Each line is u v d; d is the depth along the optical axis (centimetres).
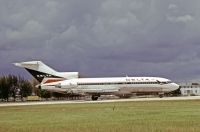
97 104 11138
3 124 5359
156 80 14800
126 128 4422
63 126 4850
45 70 15038
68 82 14825
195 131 4072
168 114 6438
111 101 13088
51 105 11306
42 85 14950
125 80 14738
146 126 4597
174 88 14875
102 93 14762
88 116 6481
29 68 15038
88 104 11294
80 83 14775
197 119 5384
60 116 6650
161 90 14788
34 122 5591
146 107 8906
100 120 5619
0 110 9319
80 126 4794
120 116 6300
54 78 15050
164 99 13788
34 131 4400
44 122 5538
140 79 14800
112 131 4212
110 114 6825
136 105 10012
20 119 6253
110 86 14700
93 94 14838
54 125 5022
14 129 4631
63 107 9881
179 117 5775
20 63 15062
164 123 4916
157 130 4188
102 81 14788
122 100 13812
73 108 9281
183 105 9562
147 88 14738
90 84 14762
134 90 14762
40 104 12288
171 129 4238
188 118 5562
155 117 5900
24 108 9975
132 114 6681
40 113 7675
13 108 10138
